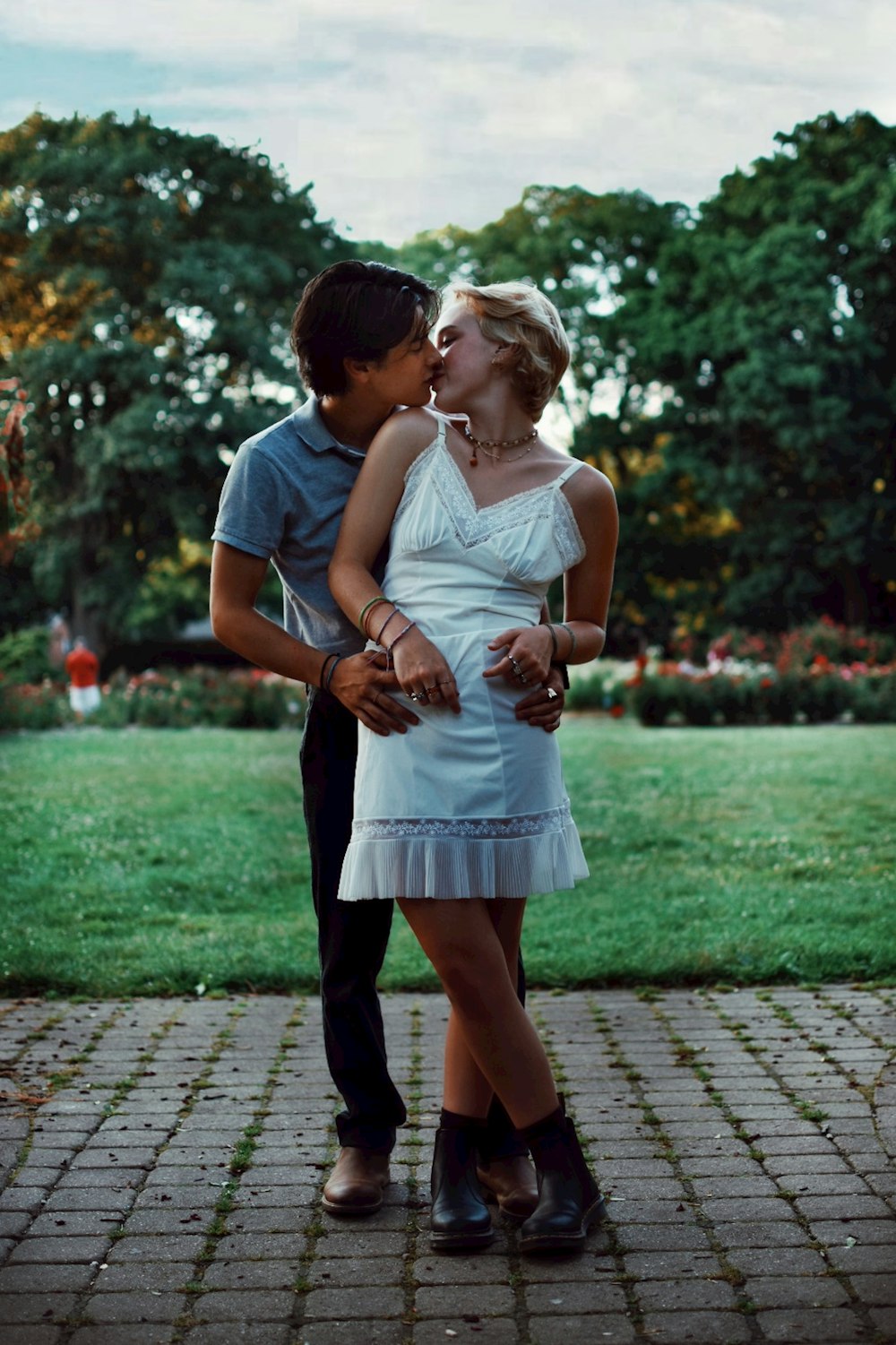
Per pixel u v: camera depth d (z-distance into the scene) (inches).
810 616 1482.5
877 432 1429.6
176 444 1456.7
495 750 104.1
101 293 1481.3
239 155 1560.0
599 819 379.9
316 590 114.4
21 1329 95.2
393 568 107.4
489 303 106.7
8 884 287.9
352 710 106.5
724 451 1509.6
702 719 819.4
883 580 1477.6
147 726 884.6
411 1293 100.7
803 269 1386.6
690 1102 145.6
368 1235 111.9
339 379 110.1
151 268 1521.9
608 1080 154.6
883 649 983.0
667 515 1587.1
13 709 826.2
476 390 107.1
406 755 104.3
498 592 105.8
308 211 1596.9
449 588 105.2
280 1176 125.8
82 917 256.2
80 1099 149.7
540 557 106.0
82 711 874.8
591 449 1576.0
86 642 1562.5
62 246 1493.6
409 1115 143.6
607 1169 125.7
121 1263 106.5
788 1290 99.6
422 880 102.7
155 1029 180.7
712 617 1553.9
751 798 422.9
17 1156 131.2
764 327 1393.9
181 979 207.9
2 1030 179.9
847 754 563.5
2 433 240.8
